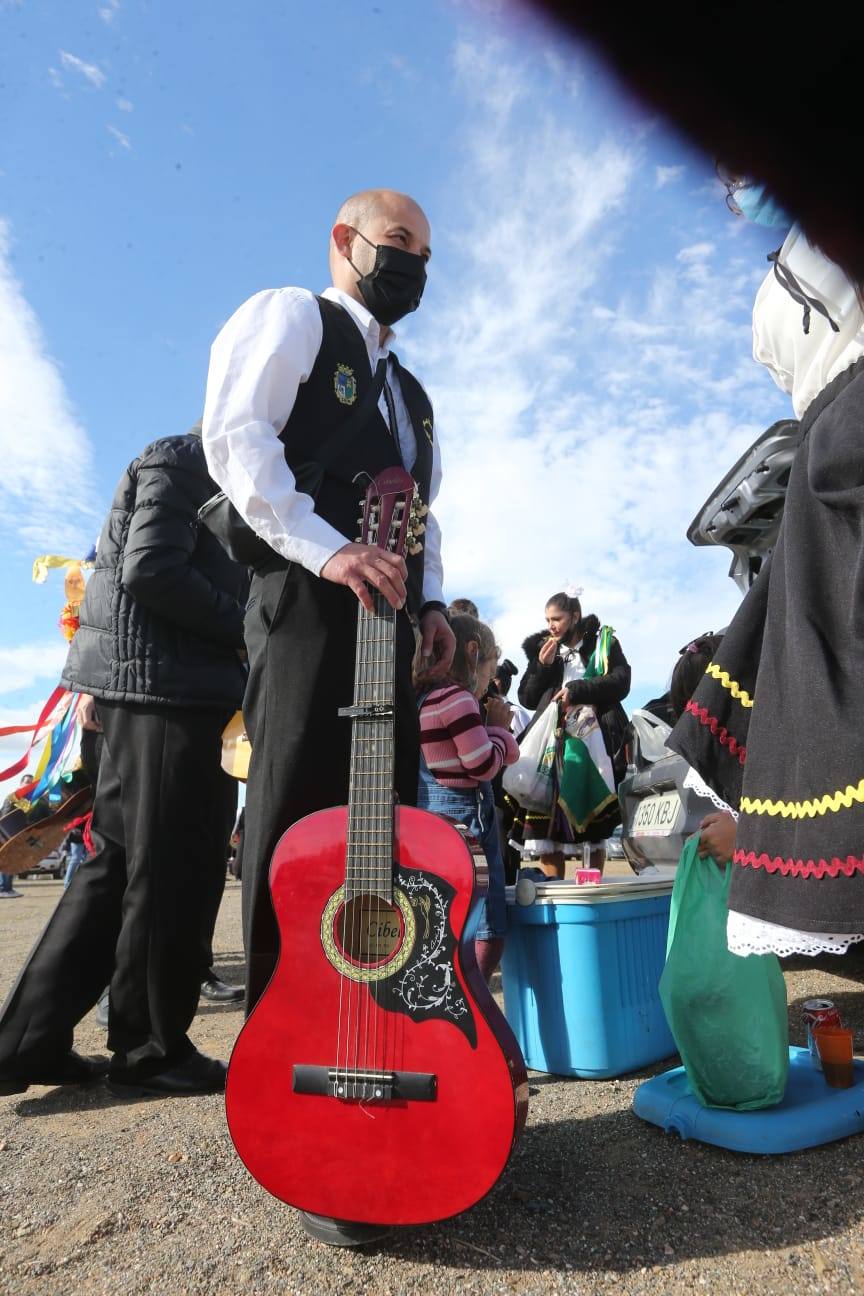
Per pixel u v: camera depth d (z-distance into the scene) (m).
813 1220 1.43
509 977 2.68
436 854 1.43
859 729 1.22
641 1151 1.77
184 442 2.63
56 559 3.79
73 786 3.31
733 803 1.53
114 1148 1.92
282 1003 1.45
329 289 2.03
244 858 1.67
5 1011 2.36
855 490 1.28
